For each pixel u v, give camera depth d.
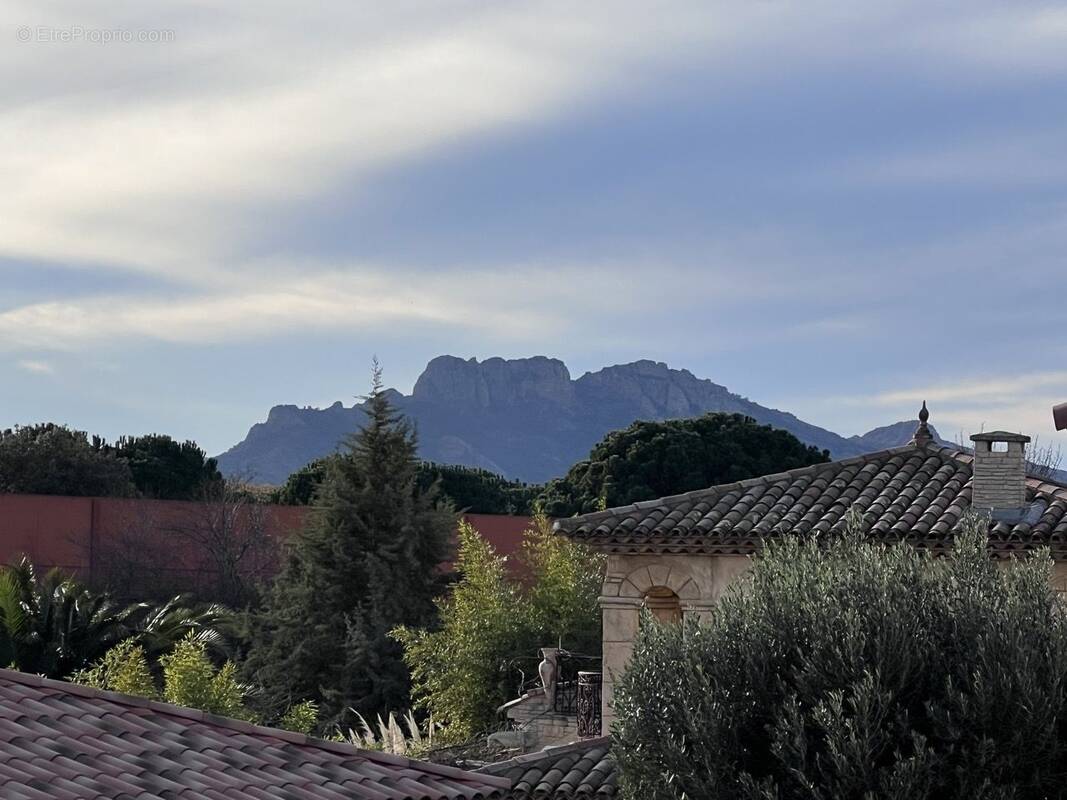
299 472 80.81
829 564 17.22
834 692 15.49
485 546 37.84
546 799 20.69
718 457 76.56
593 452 80.38
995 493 22.11
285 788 12.09
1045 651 16.05
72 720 12.50
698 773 16.14
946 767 15.41
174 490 84.50
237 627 45.44
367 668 43.22
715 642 16.88
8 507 54.59
